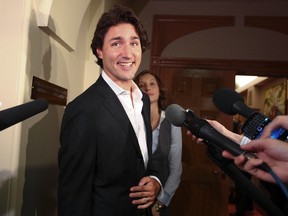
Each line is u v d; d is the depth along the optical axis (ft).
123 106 3.71
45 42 4.35
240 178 2.14
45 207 4.70
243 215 13.00
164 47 10.61
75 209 3.12
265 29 10.26
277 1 10.21
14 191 3.58
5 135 3.59
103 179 3.38
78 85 6.14
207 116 10.36
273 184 2.01
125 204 3.44
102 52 3.79
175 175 5.73
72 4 4.96
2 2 3.68
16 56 3.62
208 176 10.14
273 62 10.16
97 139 3.29
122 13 3.66
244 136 2.33
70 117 3.25
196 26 10.50
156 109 6.15
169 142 5.67
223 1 10.43
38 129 4.29
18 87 3.62
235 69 10.32
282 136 2.07
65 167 3.19
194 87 10.48
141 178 3.65
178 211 10.13
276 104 16.26
